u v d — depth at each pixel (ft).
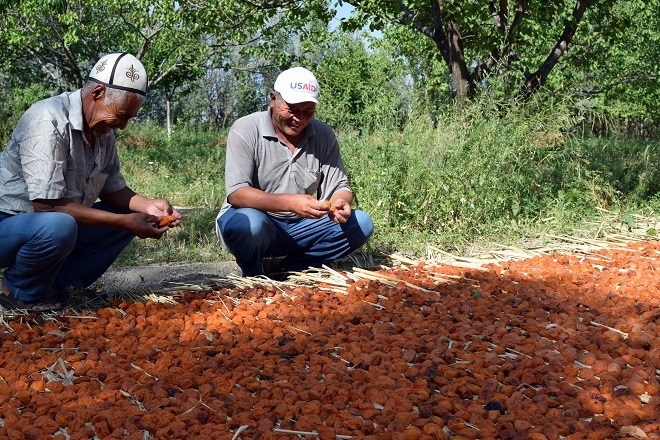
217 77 119.14
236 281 14.37
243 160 13.98
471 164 20.90
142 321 11.59
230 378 9.18
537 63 44.34
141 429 7.81
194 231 20.99
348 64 57.98
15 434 7.52
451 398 8.54
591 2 29.22
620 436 7.71
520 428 7.78
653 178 26.71
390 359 9.90
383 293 13.26
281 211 13.51
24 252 11.43
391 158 20.90
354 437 7.58
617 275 15.23
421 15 31.65
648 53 53.31
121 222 11.67
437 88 30.45
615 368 9.55
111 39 63.26
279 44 58.34
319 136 14.57
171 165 43.88
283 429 7.86
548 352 10.14
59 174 11.32
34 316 11.73
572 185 24.32
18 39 52.80
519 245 19.22
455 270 15.19
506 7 29.17
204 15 38.40
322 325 11.50
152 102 119.55
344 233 14.78
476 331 10.98
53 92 84.79
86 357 10.07
